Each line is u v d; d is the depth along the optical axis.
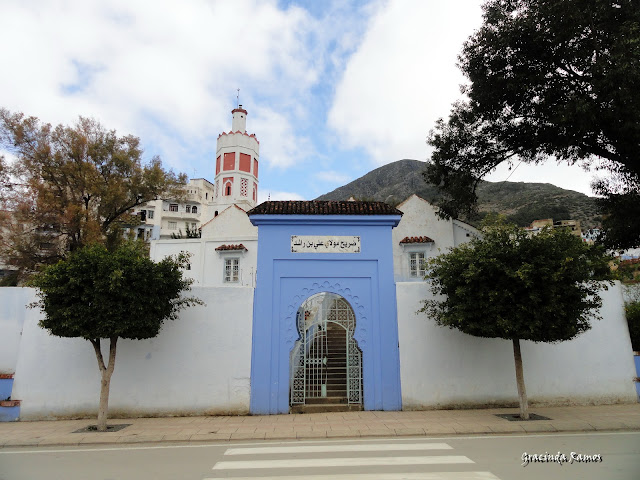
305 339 11.72
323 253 11.88
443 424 9.22
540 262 9.00
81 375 10.81
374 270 11.84
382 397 11.14
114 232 27.56
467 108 17.62
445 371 11.27
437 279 10.82
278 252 11.84
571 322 9.14
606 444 7.62
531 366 11.39
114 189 26.88
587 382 11.40
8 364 12.19
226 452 7.48
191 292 11.34
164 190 29.98
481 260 9.17
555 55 14.36
